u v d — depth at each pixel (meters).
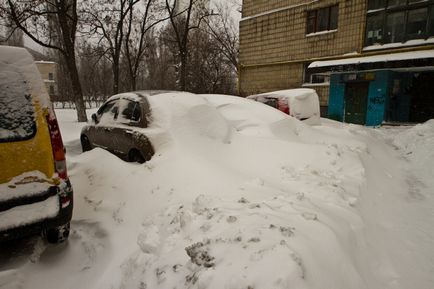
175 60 27.86
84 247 3.31
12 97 2.90
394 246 3.30
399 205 4.52
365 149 6.75
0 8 13.31
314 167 4.96
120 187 4.25
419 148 8.04
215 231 2.60
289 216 2.83
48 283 2.79
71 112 19.89
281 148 5.42
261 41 19.30
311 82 17.38
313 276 2.04
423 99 14.07
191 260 2.31
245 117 6.88
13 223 2.75
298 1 17.20
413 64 11.96
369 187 4.77
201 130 5.15
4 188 2.75
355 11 14.88
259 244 2.24
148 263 2.63
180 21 26.62
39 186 2.91
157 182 4.07
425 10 12.90
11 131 2.83
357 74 14.67
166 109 5.06
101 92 37.59
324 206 3.45
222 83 28.19
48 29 15.30
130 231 3.40
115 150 5.59
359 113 14.95
